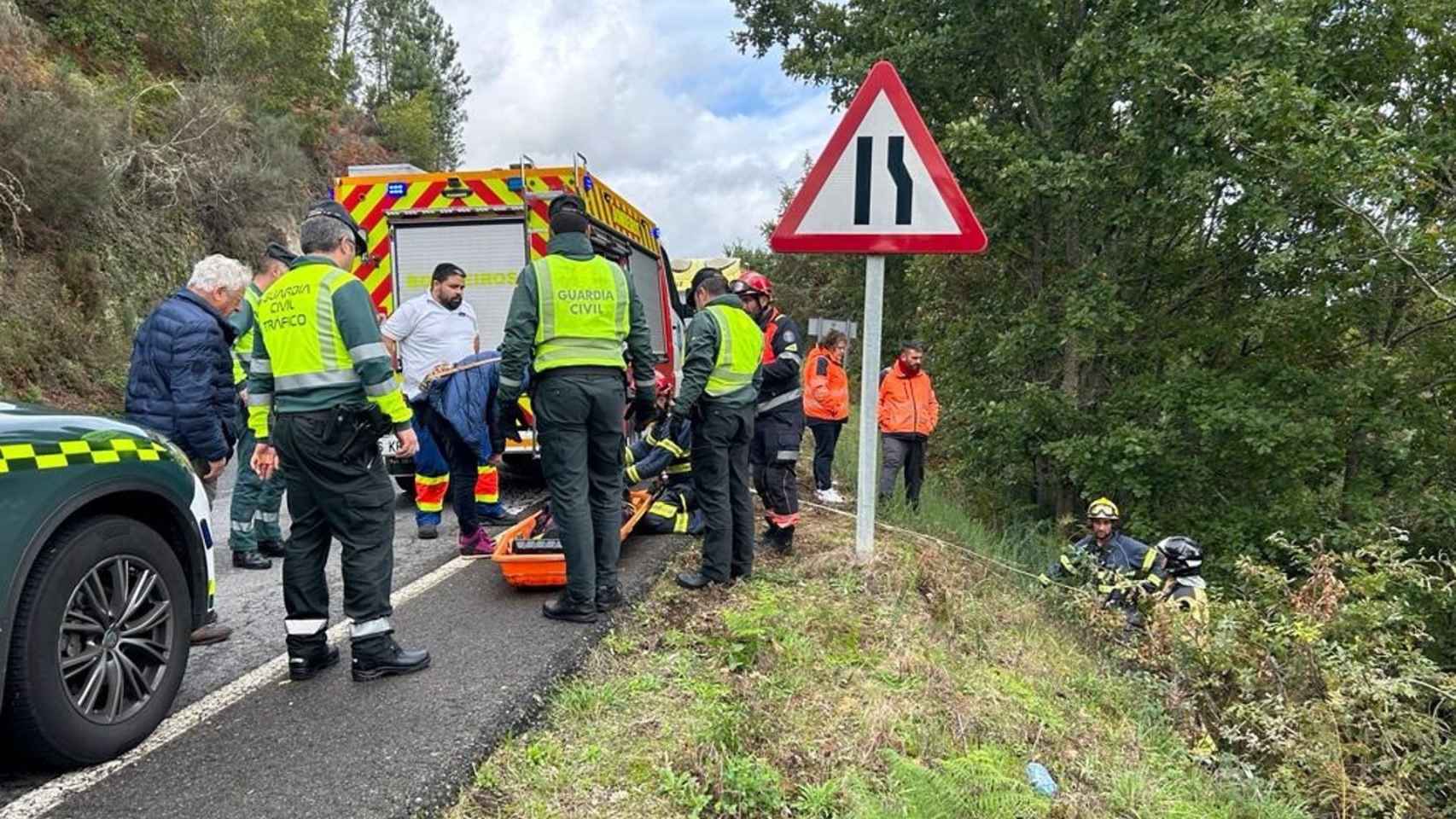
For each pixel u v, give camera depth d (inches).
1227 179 300.8
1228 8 301.6
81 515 104.7
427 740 108.9
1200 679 186.7
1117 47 315.6
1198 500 330.0
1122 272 356.8
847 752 116.3
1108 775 130.9
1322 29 313.9
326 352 122.0
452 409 195.8
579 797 101.5
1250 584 235.6
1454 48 314.0
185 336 154.7
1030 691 154.5
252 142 660.1
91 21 601.0
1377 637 198.4
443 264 215.0
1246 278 343.6
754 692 128.6
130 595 110.6
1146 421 336.8
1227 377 324.5
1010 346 352.5
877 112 175.3
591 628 149.3
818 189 177.9
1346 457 338.6
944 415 430.0
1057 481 382.3
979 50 373.4
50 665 97.4
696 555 205.0
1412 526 335.0
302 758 105.2
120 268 491.2
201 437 157.1
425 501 223.1
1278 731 169.5
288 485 127.8
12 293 416.8
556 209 155.6
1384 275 302.5
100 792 99.0
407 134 1111.6
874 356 186.5
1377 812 165.8
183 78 676.7
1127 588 210.8
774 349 209.5
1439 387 335.0
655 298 354.6
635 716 120.9
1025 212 361.1
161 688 113.8
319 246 127.3
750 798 102.4
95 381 437.7
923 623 170.1
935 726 127.6
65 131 451.8
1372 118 280.2
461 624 152.4
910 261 459.8
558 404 147.3
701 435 175.8
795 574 190.1
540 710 121.7
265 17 760.3
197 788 99.3
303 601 129.7
